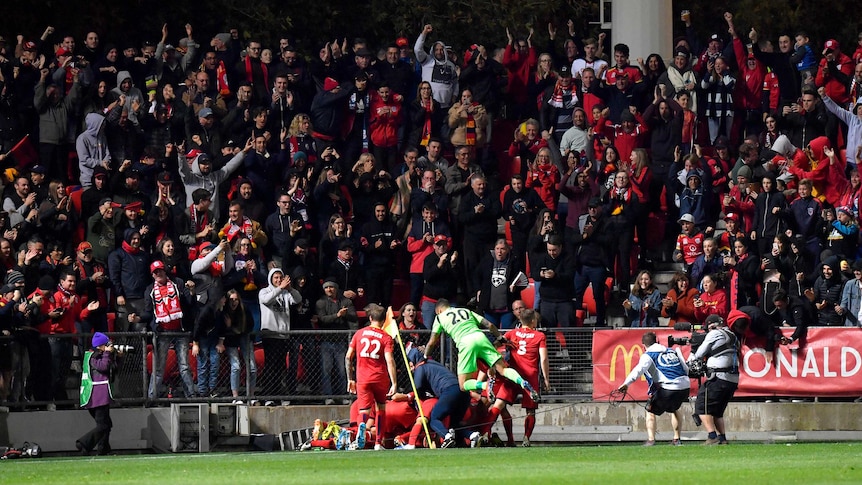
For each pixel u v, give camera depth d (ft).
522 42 304.30
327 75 288.10
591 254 256.32
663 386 212.43
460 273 261.85
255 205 260.21
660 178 279.49
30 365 223.71
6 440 222.07
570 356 241.76
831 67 302.86
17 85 275.80
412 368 223.10
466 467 135.85
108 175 254.88
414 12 385.70
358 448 204.54
